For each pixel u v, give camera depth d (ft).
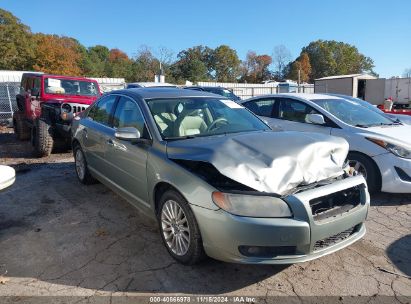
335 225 9.50
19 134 33.99
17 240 12.46
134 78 157.48
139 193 12.55
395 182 15.67
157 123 12.28
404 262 10.97
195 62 204.85
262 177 9.23
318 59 304.09
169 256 11.27
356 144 16.62
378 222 13.92
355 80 83.46
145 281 9.94
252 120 14.20
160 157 11.12
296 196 9.11
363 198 10.60
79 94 31.60
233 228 8.96
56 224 13.79
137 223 13.80
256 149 10.07
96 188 18.20
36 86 31.35
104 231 13.09
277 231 8.84
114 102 15.46
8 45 126.31
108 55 237.86
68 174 21.06
